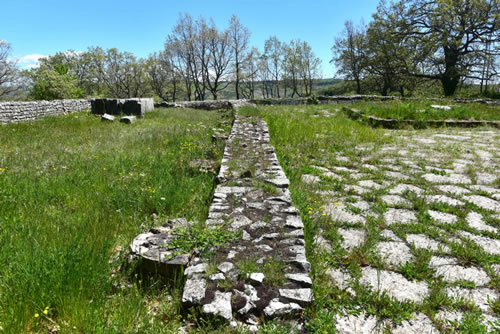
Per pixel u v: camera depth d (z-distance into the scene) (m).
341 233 3.38
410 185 4.91
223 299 2.05
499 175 5.30
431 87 33.94
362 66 34.25
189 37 38.19
